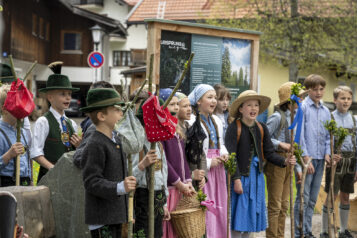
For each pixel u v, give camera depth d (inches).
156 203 158.2
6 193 91.6
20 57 1014.4
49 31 1278.3
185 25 257.8
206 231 189.8
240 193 195.8
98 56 498.9
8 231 90.5
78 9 1128.2
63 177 161.6
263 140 205.8
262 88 753.0
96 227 130.6
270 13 687.7
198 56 266.1
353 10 681.0
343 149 236.8
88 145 128.0
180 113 181.0
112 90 131.7
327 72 884.0
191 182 174.9
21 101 156.8
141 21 1066.1
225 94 228.5
